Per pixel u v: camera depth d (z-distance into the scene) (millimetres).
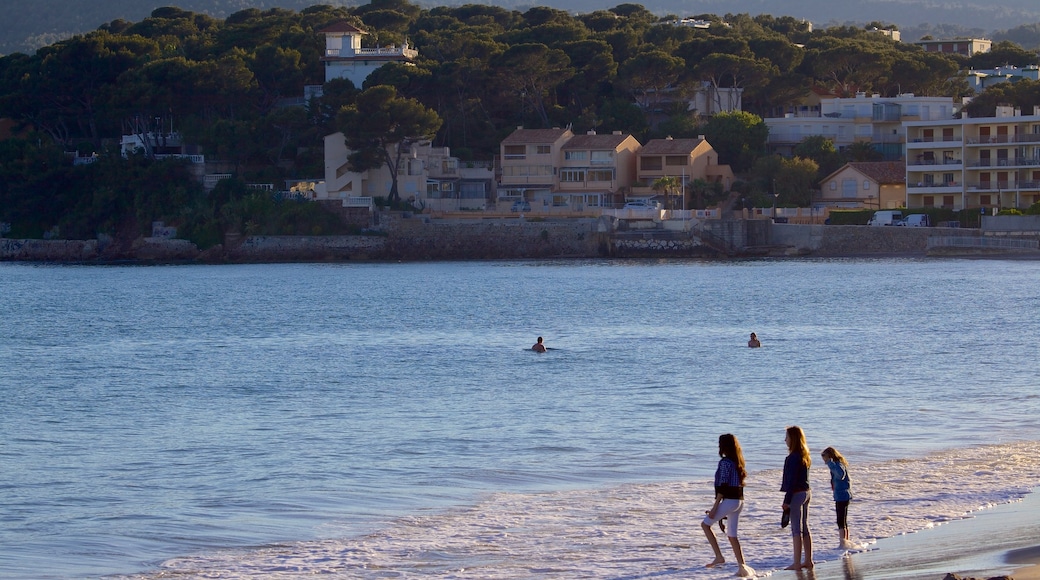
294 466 73625
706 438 80188
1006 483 63000
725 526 55594
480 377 118000
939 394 99000
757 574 47875
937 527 54000
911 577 45344
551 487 65812
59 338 165000
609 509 59969
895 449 74062
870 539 52469
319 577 49781
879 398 97500
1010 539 50938
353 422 91688
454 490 65625
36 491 67625
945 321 165125
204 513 61531
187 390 112875
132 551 54625
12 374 126500
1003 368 115250
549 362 128750
